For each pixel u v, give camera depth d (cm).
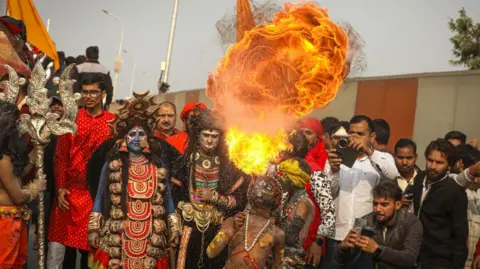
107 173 593
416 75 1344
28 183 592
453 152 609
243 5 679
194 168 628
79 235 683
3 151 524
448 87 1278
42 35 1162
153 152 602
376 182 679
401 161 714
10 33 680
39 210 576
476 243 689
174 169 632
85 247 682
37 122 579
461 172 691
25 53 714
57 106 718
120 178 588
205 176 627
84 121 684
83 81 691
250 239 528
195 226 618
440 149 607
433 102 1300
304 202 566
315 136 710
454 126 1256
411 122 1341
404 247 558
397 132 1370
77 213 683
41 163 580
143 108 590
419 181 639
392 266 546
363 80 1450
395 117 1373
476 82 1226
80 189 687
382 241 566
